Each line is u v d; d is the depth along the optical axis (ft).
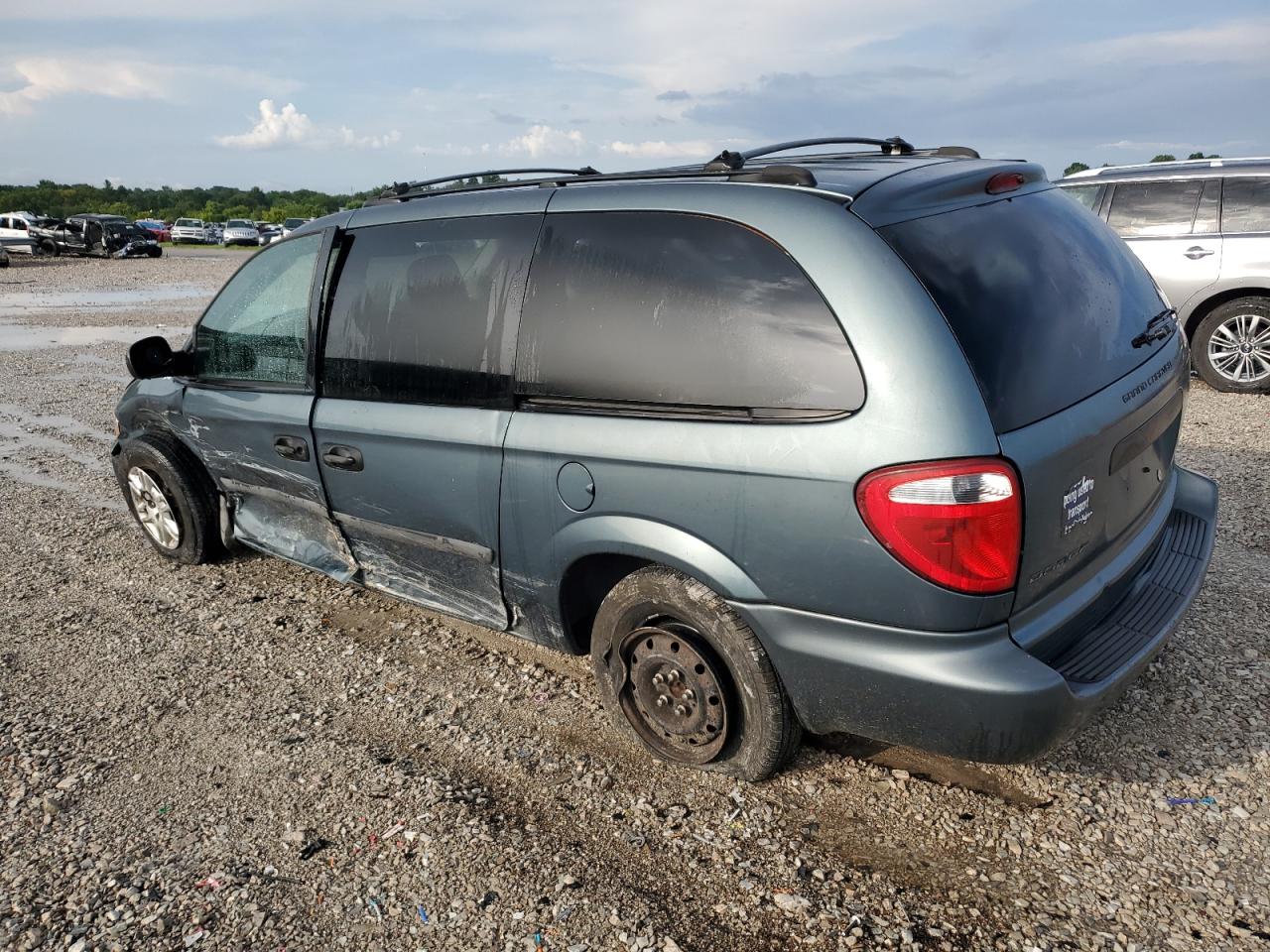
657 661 9.71
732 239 8.50
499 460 10.13
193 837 9.30
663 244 8.98
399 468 11.35
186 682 12.45
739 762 9.46
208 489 15.67
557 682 12.07
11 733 11.30
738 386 8.29
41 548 17.60
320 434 12.34
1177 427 10.59
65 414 29.53
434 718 11.35
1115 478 8.75
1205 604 12.80
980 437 7.22
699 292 8.63
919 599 7.54
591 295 9.43
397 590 12.66
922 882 8.24
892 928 7.73
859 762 9.95
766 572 8.29
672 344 8.75
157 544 16.65
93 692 12.26
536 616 10.80
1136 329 9.46
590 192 9.80
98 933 8.12
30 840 9.36
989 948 7.49
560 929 7.92
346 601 14.89
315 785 10.06
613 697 10.29
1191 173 25.84
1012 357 7.70
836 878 8.34
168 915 8.29
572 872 8.57
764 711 8.91
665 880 8.43
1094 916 7.74
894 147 11.66
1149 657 8.49
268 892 8.52
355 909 8.27
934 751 8.09
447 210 11.13
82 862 9.02
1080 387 8.23
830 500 7.70
